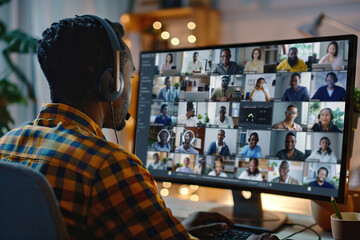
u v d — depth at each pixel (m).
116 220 0.66
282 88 1.12
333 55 1.07
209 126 1.21
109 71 0.78
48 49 0.75
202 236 0.96
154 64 1.32
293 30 1.93
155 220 0.68
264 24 2.01
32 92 2.46
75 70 0.75
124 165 0.67
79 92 0.76
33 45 2.33
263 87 1.15
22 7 2.55
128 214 0.66
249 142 1.15
